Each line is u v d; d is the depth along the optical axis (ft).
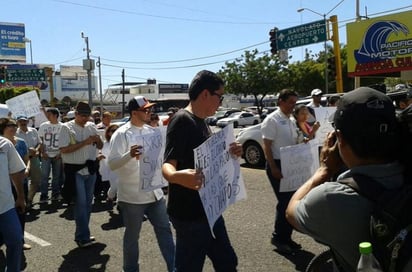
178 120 9.33
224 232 10.06
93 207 26.20
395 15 49.21
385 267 4.65
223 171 9.20
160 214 13.97
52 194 28.89
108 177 24.53
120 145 13.74
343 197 5.08
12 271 13.12
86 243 18.45
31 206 26.55
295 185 15.78
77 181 18.38
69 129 18.39
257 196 26.13
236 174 9.73
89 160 18.54
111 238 19.76
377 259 4.69
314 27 69.26
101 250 18.16
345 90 148.46
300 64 155.43
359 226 4.97
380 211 4.78
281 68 146.00
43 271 16.03
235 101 242.99
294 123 16.71
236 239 18.19
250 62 143.54
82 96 263.90
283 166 15.62
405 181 5.18
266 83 142.82
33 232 21.15
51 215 24.72
